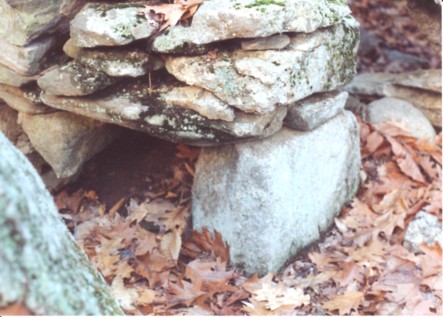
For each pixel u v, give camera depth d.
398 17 4.14
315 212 2.85
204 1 2.52
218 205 2.73
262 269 2.70
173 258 2.73
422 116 3.33
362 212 2.97
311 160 2.79
